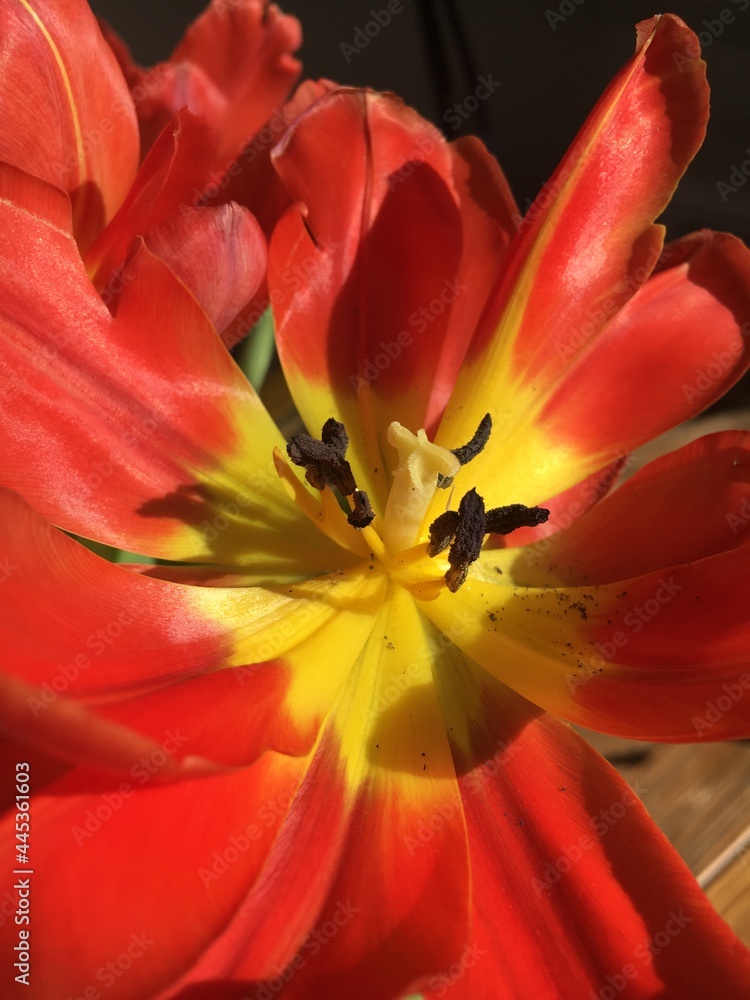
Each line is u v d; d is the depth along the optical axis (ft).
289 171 0.44
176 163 0.40
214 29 0.51
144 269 0.38
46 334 0.37
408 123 0.46
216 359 0.42
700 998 0.32
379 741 0.38
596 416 0.47
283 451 0.44
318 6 0.90
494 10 0.88
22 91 0.38
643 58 0.42
